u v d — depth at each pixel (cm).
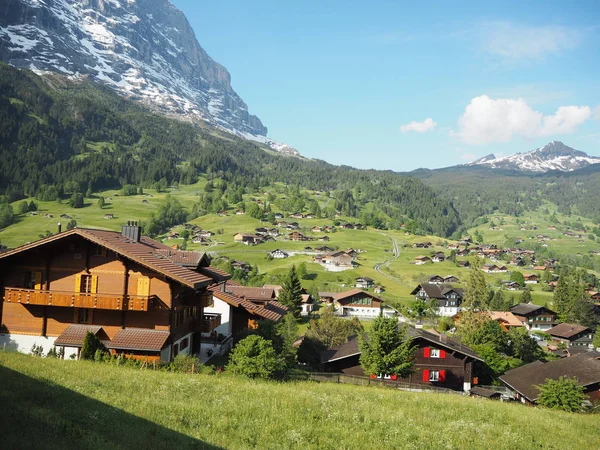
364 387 4131
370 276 19362
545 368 5828
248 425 2269
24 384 2373
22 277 4303
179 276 4094
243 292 7475
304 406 2719
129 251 4138
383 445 2244
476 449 2370
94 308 4203
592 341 13000
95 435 1811
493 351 7450
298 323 10969
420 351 5728
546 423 3198
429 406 3303
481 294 13925
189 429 2117
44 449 1568
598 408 4638
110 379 2852
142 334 4091
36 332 4272
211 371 3766
